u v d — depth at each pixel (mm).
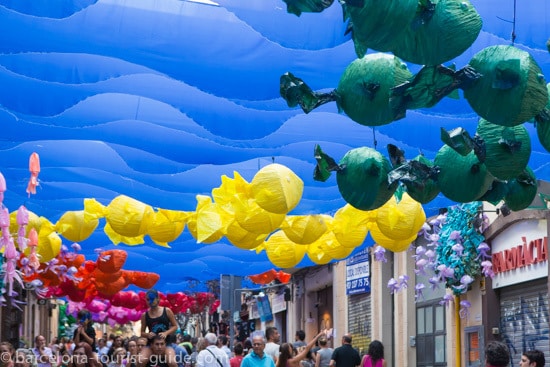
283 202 9055
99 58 8641
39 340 20016
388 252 24016
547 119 6211
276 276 19812
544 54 8383
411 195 7004
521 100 5508
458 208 16578
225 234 10766
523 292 15766
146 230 11344
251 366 14023
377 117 6086
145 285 18453
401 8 4957
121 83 9188
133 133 10570
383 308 23906
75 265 16594
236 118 9555
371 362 15516
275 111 9523
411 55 5336
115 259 15859
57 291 18656
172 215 11383
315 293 34125
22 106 9094
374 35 5055
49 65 8586
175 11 8008
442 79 5594
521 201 7312
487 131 6367
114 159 11812
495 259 16578
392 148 6793
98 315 35250
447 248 16594
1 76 8969
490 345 8250
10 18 7754
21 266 12992
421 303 21469
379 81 5973
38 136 10281
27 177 12727
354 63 6094
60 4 7211
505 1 7594
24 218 10828
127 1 7895
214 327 43250
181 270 21734
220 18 8094
